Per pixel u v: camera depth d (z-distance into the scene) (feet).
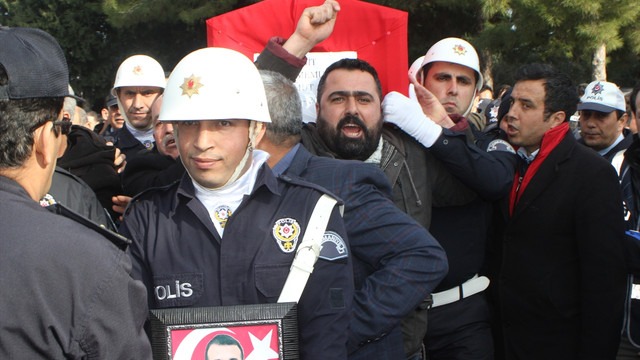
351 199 7.34
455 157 9.08
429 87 11.39
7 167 4.49
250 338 5.72
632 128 16.01
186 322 5.68
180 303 6.08
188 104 5.84
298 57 9.20
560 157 9.87
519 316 10.21
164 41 66.64
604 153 16.44
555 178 9.87
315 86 10.46
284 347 5.73
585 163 9.79
